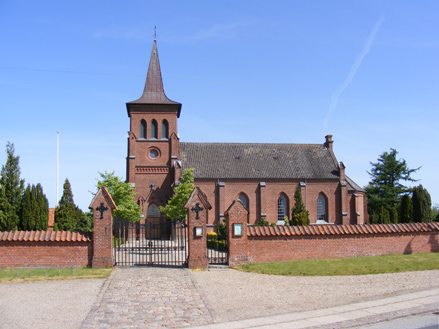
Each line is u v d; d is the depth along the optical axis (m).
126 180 61.16
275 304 17.86
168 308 17.06
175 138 61.97
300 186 64.06
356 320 15.12
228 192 62.69
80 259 26.22
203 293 19.77
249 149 68.81
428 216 45.09
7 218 44.91
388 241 30.14
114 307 17.16
